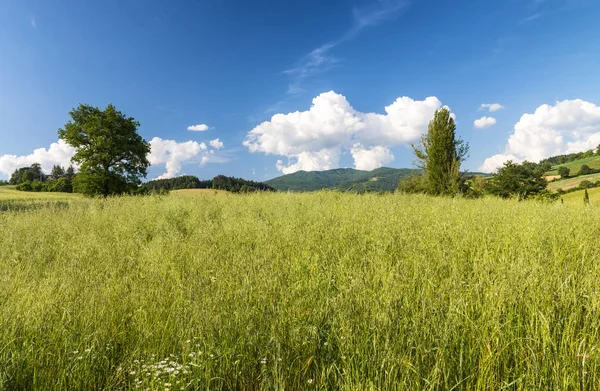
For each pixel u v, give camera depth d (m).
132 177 39.72
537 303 2.59
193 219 7.99
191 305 2.87
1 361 2.15
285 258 4.57
